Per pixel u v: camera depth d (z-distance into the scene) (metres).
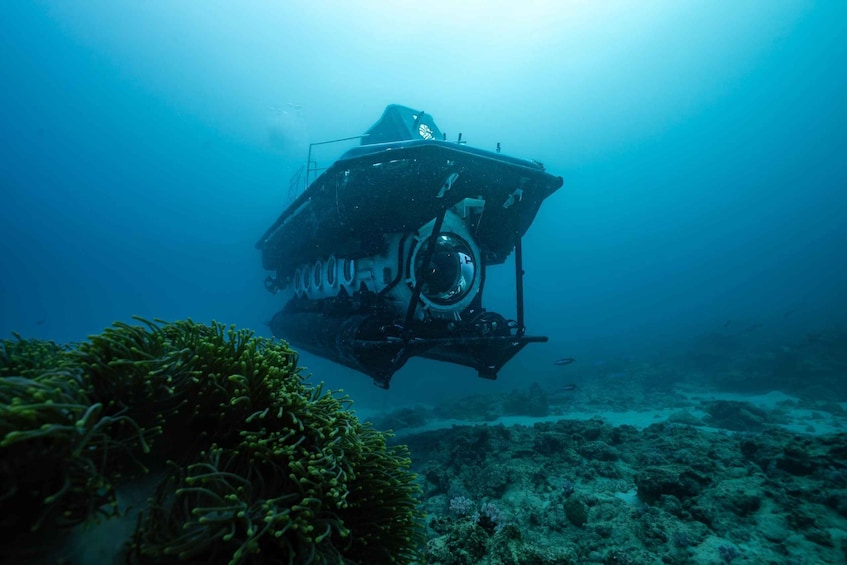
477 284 8.91
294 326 11.59
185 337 2.61
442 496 6.66
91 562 1.68
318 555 2.07
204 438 2.32
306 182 11.02
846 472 4.80
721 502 4.55
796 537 3.95
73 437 1.63
